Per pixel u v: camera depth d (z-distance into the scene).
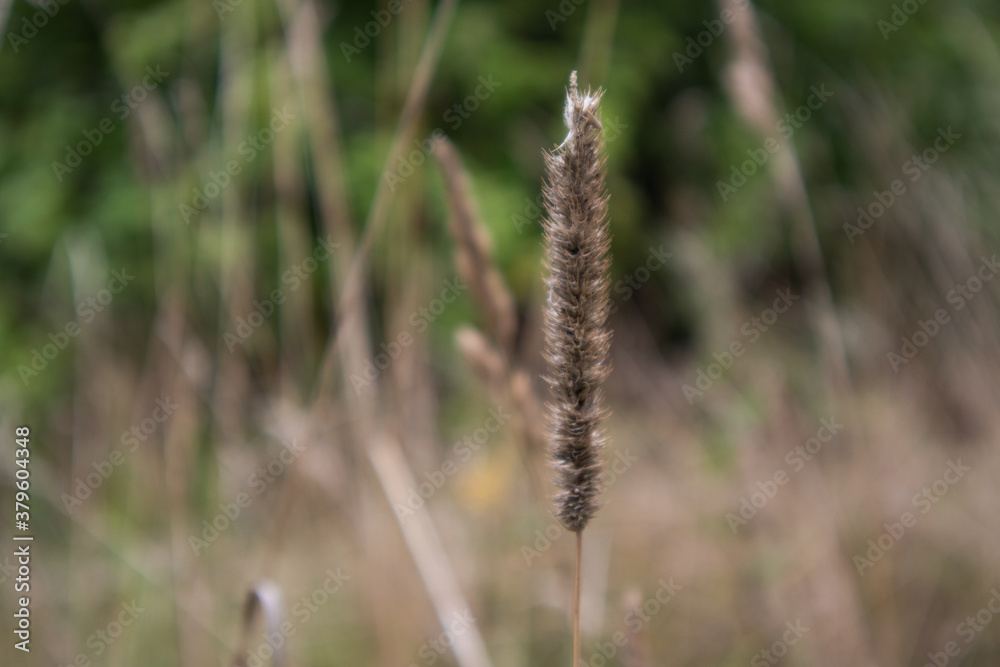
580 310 0.98
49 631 2.31
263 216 3.48
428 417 2.69
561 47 4.82
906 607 2.53
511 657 2.38
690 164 4.99
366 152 3.92
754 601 2.63
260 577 1.98
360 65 4.45
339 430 2.52
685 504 3.06
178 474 2.24
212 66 3.69
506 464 2.79
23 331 4.01
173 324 2.30
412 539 2.02
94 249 3.18
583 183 0.96
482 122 4.53
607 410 1.02
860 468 2.58
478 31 4.47
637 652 1.27
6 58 4.49
